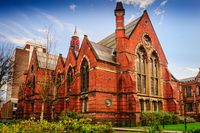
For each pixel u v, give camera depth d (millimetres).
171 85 40594
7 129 9641
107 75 33406
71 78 41469
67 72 42812
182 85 62531
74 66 40031
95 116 30328
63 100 42531
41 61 50188
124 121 31734
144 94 36375
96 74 32219
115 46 39469
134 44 37062
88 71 35312
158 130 9695
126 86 33000
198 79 58875
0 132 9398
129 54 35469
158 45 42031
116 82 34188
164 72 41719
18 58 77500
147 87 37469
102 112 31141
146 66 38594
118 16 37125
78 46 52531
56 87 40500
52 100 38406
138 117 31219
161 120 32250
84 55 36531
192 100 59156
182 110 58969
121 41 35750
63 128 9969
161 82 40469
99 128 10102
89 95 32500
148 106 36812
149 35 40469
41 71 47875
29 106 49594
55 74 46906
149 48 39719
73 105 36344
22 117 51625
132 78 32906
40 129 9898
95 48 35719
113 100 32938
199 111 56781
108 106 32094
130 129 24812
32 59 52875
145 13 40938
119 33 36281
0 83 36250
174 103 39188
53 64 51781
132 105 31562
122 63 34594
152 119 31141
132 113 31281
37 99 46125
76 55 42844
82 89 36219
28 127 10078
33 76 50344
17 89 72188
